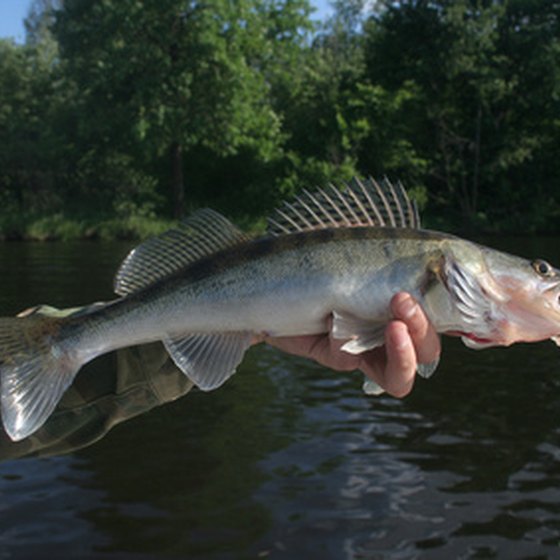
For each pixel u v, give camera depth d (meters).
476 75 5.80
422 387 1.19
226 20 5.47
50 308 0.50
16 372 0.45
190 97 5.54
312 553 0.66
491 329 0.47
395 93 6.11
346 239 0.47
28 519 0.72
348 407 1.07
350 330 0.46
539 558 0.65
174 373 0.48
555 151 6.02
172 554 0.66
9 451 0.45
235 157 6.62
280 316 0.47
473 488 0.79
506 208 6.05
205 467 0.84
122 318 0.48
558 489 0.79
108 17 5.23
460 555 0.66
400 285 0.45
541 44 5.76
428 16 5.82
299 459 0.87
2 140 6.09
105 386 0.47
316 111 6.34
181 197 5.96
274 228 0.49
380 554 0.66
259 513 0.73
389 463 0.86
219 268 0.48
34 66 6.34
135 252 0.49
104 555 0.65
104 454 0.88
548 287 0.48
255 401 1.10
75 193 6.17
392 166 6.09
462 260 0.46
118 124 5.63
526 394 1.14
